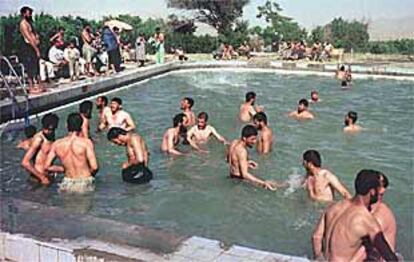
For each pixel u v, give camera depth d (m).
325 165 7.65
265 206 5.88
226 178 6.87
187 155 7.97
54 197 6.07
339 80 18.02
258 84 17.02
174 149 8.15
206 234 5.17
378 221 4.08
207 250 3.96
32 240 4.13
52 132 6.66
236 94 14.73
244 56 23.66
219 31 25.66
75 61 14.01
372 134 9.65
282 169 7.30
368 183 3.93
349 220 3.88
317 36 24.14
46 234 4.25
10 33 12.32
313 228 5.28
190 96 14.23
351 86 16.50
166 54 23.84
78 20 18.98
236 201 6.05
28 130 8.39
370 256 3.89
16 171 7.04
